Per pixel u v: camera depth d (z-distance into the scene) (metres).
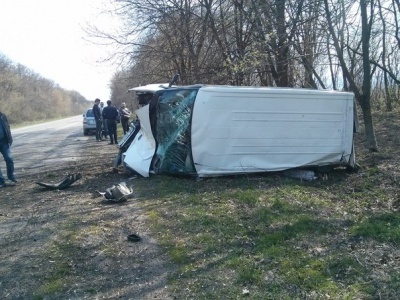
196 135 7.47
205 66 13.57
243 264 4.02
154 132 8.23
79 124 43.34
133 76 14.97
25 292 3.71
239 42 12.80
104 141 19.25
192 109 7.43
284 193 6.61
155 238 4.90
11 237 5.14
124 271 4.06
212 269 3.99
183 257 4.28
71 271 4.09
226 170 7.62
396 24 12.50
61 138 22.80
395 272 3.74
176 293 3.58
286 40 11.16
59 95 92.81
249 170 7.70
